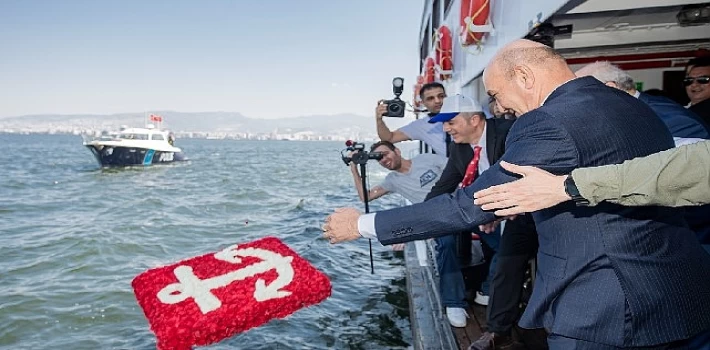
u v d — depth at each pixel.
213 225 11.36
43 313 5.67
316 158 52.78
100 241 9.28
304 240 9.17
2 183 21.98
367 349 4.55
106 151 30.50
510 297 2.83
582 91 1.43
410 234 1.58
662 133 1.41
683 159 1.12
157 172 29.16
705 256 1.43
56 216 13.01
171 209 14.00
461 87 5.62
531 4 2.81
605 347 1.34
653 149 1.35
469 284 3.74
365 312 5.43
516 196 1.30
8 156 46.75
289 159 49.47
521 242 2.79
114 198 16.80
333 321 5.18
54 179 24.45
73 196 17.45
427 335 3.26
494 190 1.35
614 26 4.03
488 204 1.35
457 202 1.51
